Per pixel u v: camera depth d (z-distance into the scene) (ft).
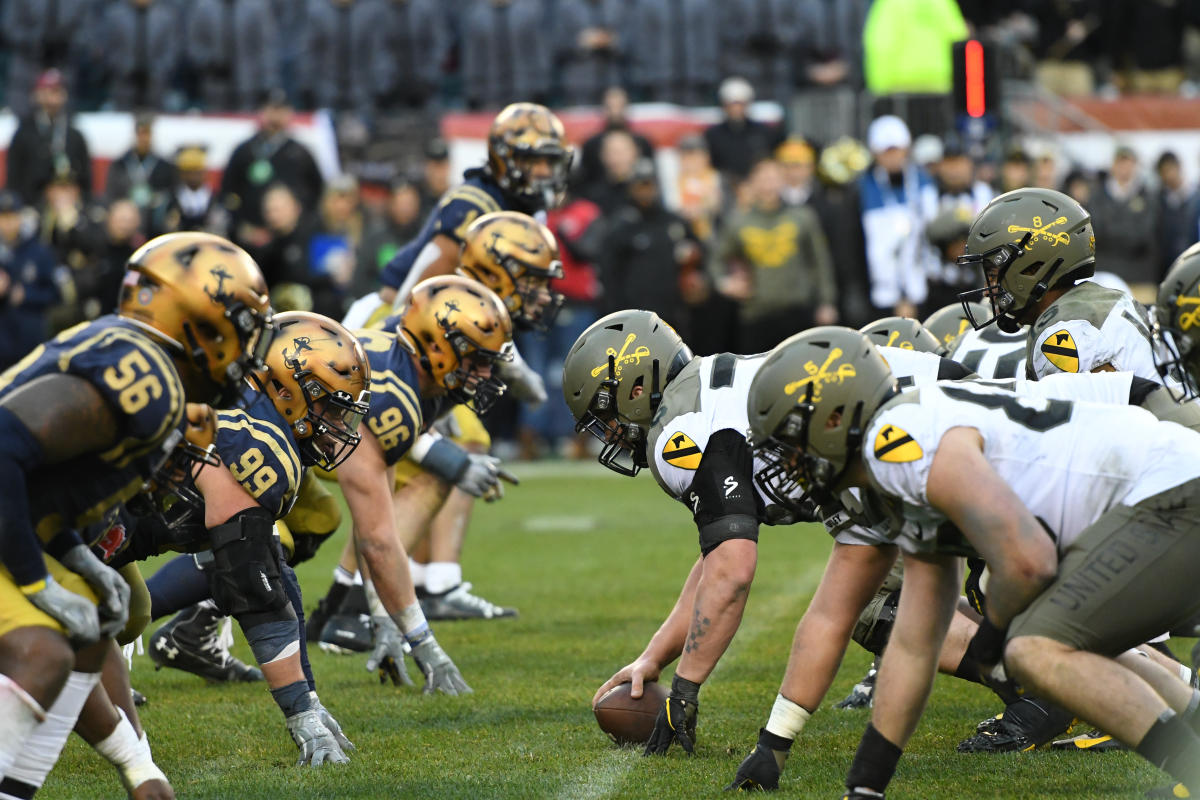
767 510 48.11
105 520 40.63
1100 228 152.05
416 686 62.03
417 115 170.30
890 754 39.50
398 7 172.55
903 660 39.52
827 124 174.91
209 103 173.47
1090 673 37.81
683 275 139.95
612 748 50.01
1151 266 153.48
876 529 41.06
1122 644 38.86
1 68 184.55
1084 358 51.75
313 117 159.12
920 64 162.09
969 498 37.27
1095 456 39.09
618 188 144.15
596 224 143.02
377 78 173.17
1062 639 38.14
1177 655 64.64
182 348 38.52
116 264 135.95
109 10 175.22
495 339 58.39
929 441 38.06
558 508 128.88
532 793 43.57
